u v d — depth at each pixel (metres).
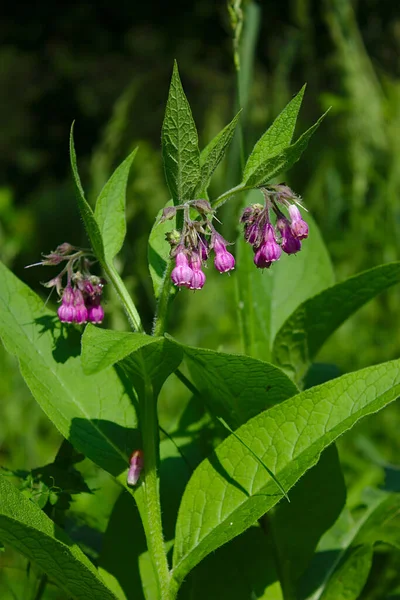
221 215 1.79
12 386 1.42
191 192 0.86
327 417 0.88
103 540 0.96
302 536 0.96
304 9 1.87
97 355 0.81
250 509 0.87
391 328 1.47
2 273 0.94
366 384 0.88
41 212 2.58
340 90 1.80
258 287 1.02
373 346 1.48
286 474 0.87
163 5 3.53
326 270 1.03
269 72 2.85
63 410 0.91
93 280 0.90
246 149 1.26
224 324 1.67
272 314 1.02
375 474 1.18
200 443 1.00
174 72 0.83
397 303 1.47
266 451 0.89
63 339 0.94
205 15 3.47
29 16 3.60
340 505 0.96
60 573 0.86
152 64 3.44
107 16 3.61
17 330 0.93
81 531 1.04
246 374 0.89
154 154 2.14
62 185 2.96
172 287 0.88
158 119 2.98
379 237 1.55
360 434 1.25
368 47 2.70
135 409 0.92
